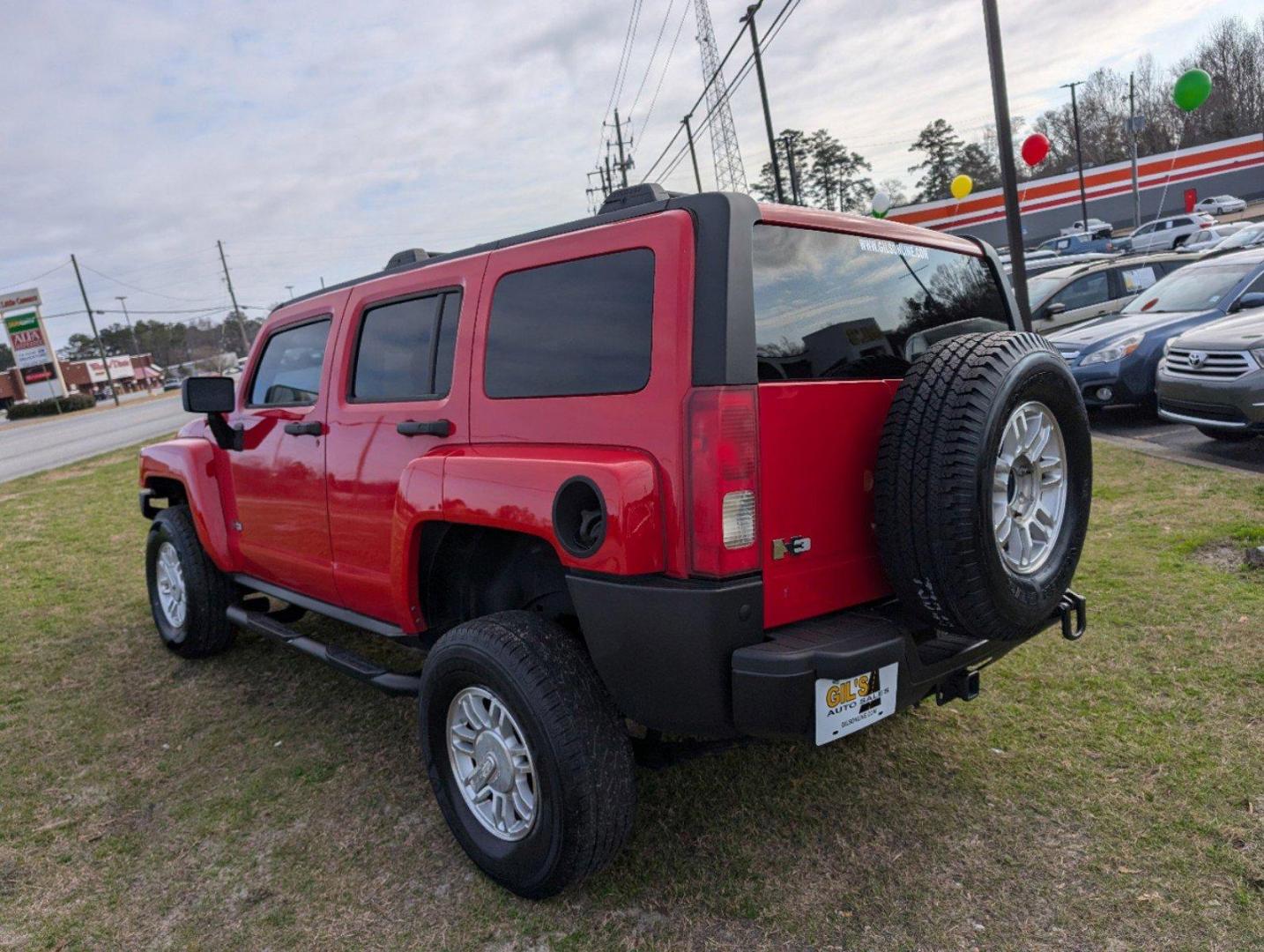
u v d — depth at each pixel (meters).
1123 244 35.72
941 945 2.30
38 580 6.89
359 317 3.48
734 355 2.20
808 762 3.26
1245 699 3.37
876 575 2.63
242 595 4.77
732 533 2.21
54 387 62.84
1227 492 6.08
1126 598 4.45
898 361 2.78
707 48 39.84
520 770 2.56
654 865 2.72
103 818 3.26
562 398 2.54
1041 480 2.64
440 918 2.57
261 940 2.54
